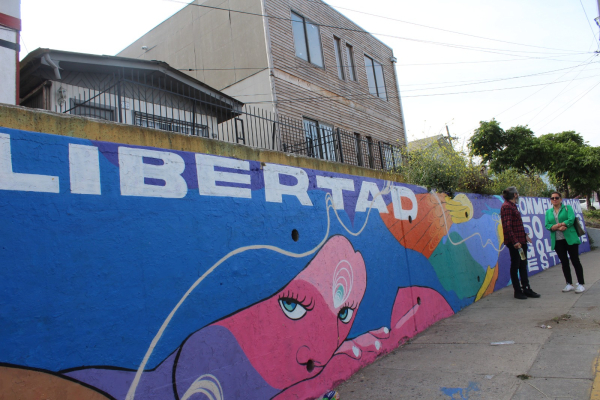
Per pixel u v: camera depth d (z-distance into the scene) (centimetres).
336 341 439
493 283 855
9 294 227
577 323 518
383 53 1564
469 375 400
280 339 376
